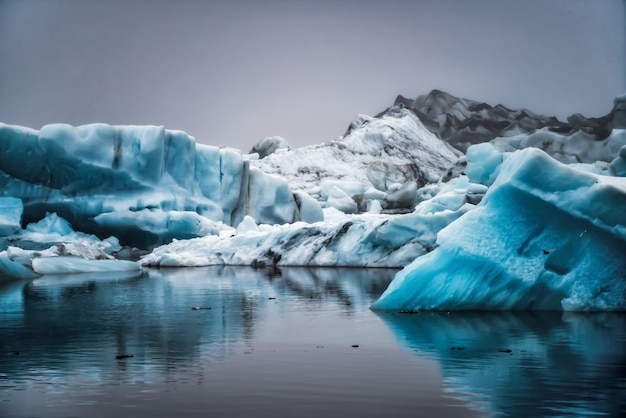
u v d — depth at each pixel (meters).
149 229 36.50
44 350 9.61
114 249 36.59
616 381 7.51
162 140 37.69
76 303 15.54
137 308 14.56
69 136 35.97
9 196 35.72
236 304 15.20
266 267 28.55
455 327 11.59
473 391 7.13
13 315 13.45
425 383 7.50
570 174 13.30
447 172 51.78
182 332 11.21
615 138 53.34
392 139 80.88
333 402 6.77
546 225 13.67
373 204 48.56
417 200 48.19
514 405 6.57
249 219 33.38
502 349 9.53
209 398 6.93
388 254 27.22
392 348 9.66
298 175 72.19
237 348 9.72
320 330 11.35
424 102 92.88
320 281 21.25
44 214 36.59
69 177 36.56
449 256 13.82
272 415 6.33
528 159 13.39
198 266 29.66
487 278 13.76
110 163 36.62
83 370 8.25
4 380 7.73
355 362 8.69
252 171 43.12
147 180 37.41
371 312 13.70
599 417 6.16
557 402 6.66
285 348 9.71
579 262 13.66
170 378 7.82
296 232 29.94
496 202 13.84
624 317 12.70
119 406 6.64
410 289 14.05
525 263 13.61
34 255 28.77
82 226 37.25
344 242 28.50
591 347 9.64
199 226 36.81
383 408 6.54
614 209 13.04
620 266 13.52
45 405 6.68
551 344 9.89
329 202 50.84
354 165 76.31
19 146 35.25
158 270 27.59
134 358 9.01
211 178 41.09
